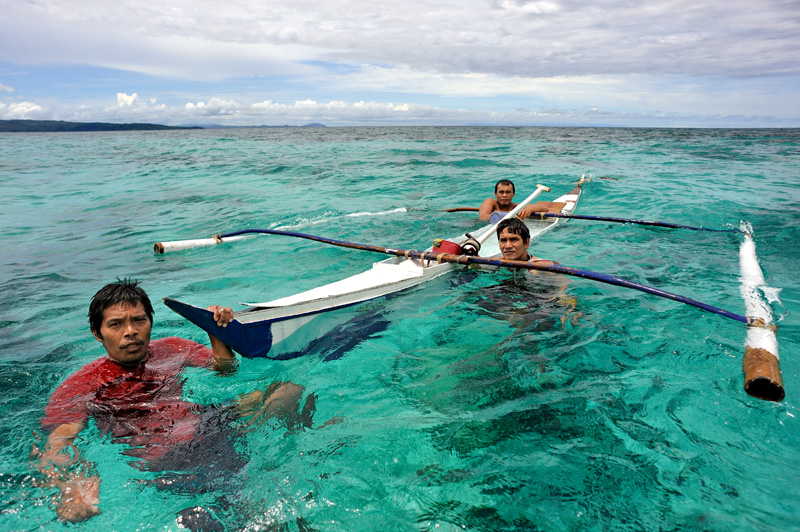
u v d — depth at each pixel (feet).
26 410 8.09
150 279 15.70
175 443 7.11
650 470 6.48
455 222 23.75
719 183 34.42
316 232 21.84
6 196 32.68
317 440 7.26
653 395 8.36
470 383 8.87
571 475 6.40
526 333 11.00
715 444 7.04
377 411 8.05
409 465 6.69
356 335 11.29
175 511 5.89
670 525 5.51
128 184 38.22
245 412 7.96
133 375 8.38
